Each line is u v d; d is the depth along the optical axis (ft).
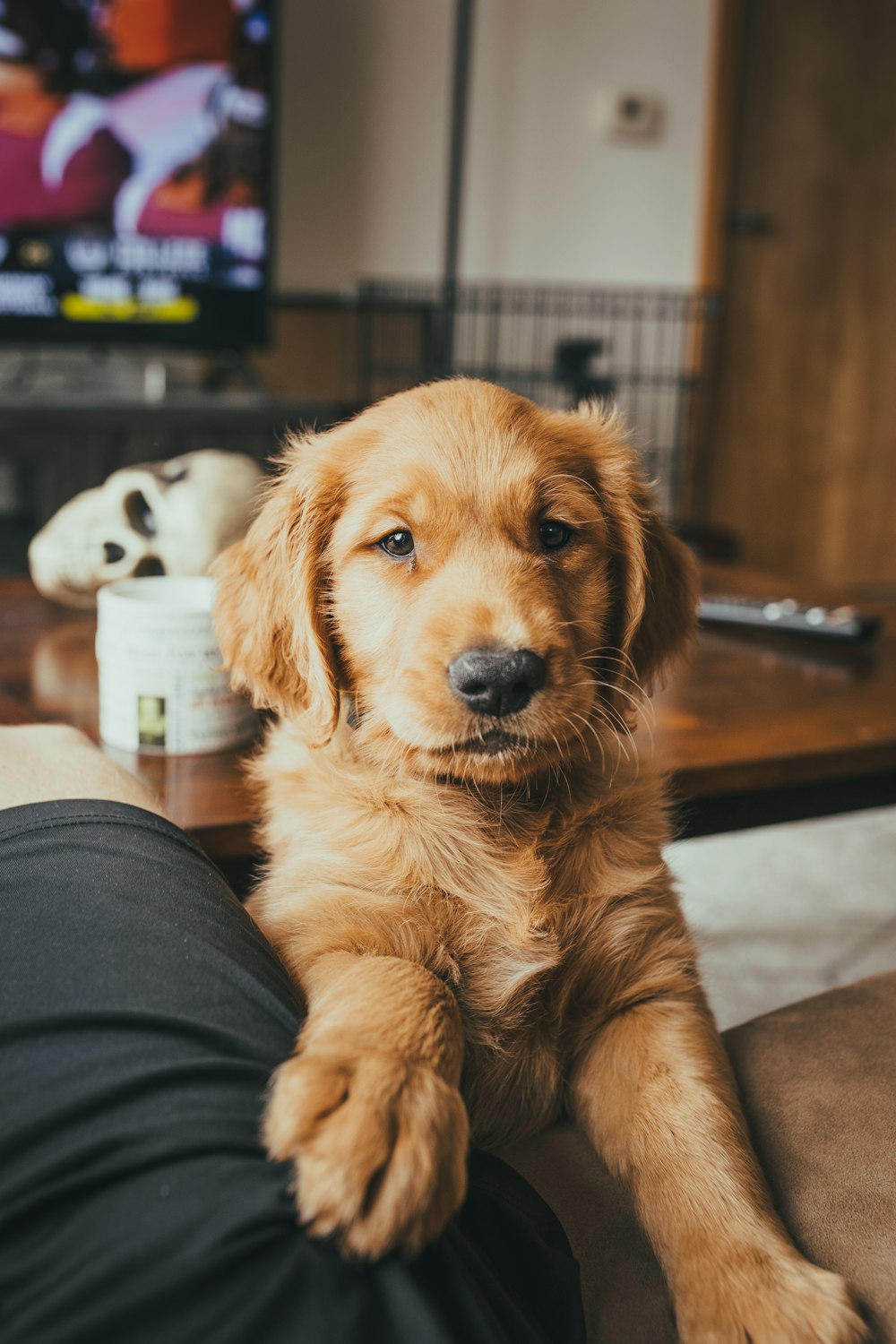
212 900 2.36
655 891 3.36
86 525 5.65
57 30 11.57
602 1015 3.22
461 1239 2.07
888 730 4.70
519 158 15.79
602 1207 2.59
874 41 16.58
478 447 3.53
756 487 17.75
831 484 18.07
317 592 3.68
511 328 16.28
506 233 15.98
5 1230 1.69
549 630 3.19
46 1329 1.59
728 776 4.27
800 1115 2.64
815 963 6.98
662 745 4.44
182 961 2.10
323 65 14.47
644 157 16.42
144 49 11.90
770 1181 2.54
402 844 3.17
